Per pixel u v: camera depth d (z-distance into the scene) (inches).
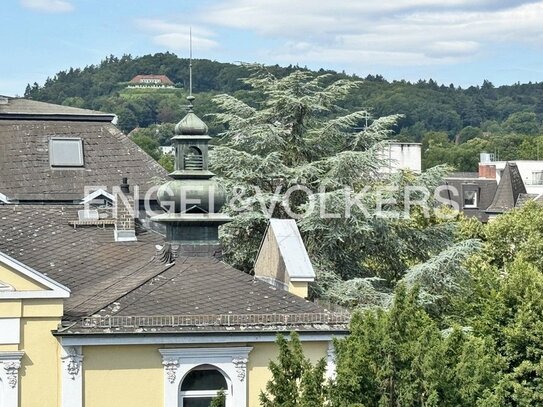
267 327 1205.7
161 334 1173.1
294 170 2025.1
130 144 2576.3
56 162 2497.5
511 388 1752.0
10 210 1475.1
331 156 2096.5
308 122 2151.8
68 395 1162.6
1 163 2482.8
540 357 1782.7
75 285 1352.1
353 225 1939.0
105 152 2536.9
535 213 3144.7
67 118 2583.7
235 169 2027.6
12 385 1155.3
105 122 2608.3
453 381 1036.5
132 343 1168.8
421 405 1028.5
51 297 1160.2
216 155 2028.8
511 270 1907.0
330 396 1032.2
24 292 1152.8
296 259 1393.9
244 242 1998.0
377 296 1814.7
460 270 1867.6
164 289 1243.2
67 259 1397.6
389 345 1039.0
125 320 1178.6
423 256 2054.6
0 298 1147.9
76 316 1192.2
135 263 1398.9
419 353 1032.2
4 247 1397.6
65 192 2448.3
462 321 1847.9
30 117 2564.0
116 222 1450.5
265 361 1205.7
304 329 1208.2
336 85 2154.3
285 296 1257.4
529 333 1787.6
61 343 1157.1
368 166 1999.3
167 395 1180.5
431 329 1067.9
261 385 1205.1
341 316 1232.8
